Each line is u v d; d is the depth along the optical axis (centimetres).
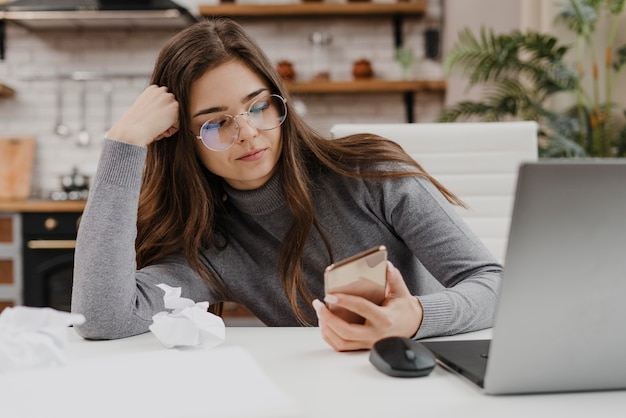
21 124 409
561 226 55
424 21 409
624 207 55
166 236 121
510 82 260
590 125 249
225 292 128
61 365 70
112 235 97
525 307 58
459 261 106
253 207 121
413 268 126
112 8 365
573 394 63
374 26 409
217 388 62
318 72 394
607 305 58
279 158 115
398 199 116
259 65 107
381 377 70
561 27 282
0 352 67
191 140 111
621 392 64
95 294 94
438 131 150
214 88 104
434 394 64
